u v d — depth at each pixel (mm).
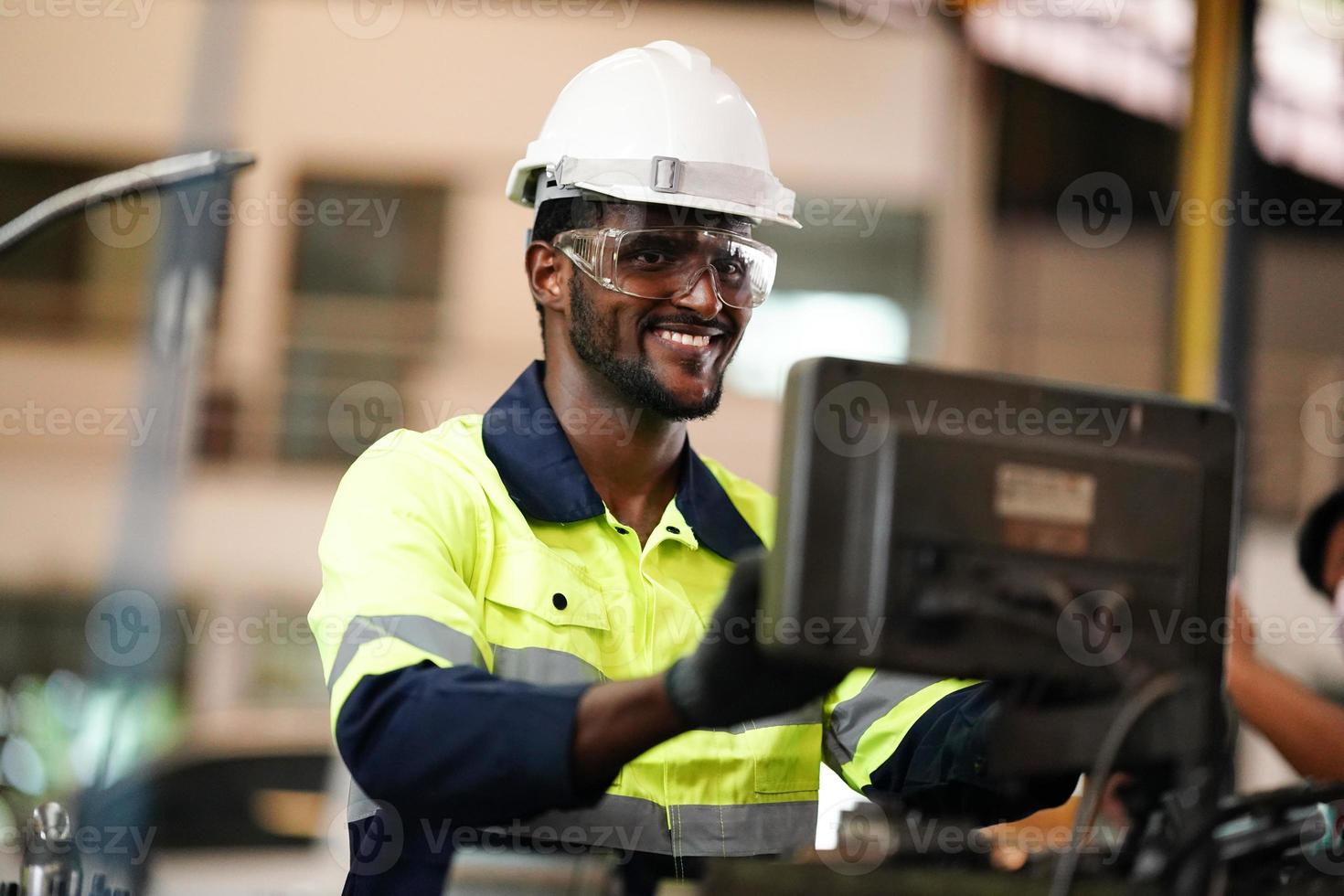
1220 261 9891
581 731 2467
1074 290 17188
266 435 16516
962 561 2221
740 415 16422
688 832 3516
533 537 3506
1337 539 5605
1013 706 2416
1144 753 2414
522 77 17109
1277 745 4863
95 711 9664
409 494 3328
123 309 16766
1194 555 2385
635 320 3578
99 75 17203
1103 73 16906
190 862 9070
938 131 17141
